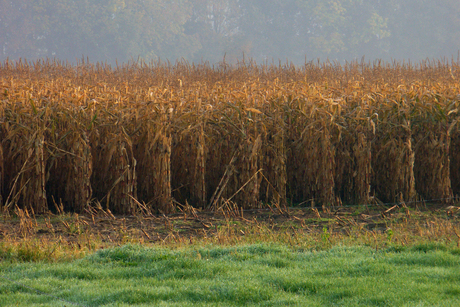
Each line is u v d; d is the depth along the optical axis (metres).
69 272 11.52
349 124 20.92
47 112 18.55
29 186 18.72
